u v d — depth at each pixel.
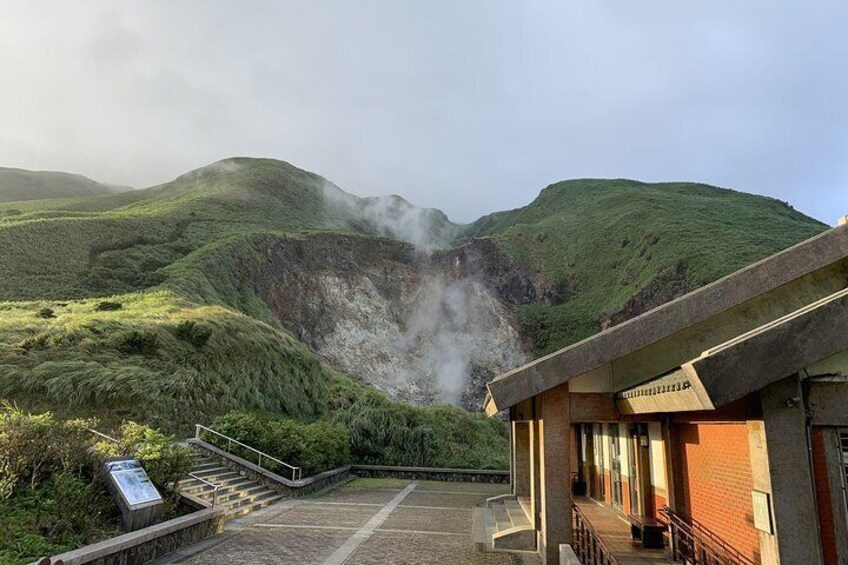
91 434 10.63
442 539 11.07
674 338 9.01
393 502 16.36
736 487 7.05
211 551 9.37
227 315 28.23
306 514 13.54
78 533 8.05
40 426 8.85
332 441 20.80
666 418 9.16
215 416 19.92
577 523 10.05
